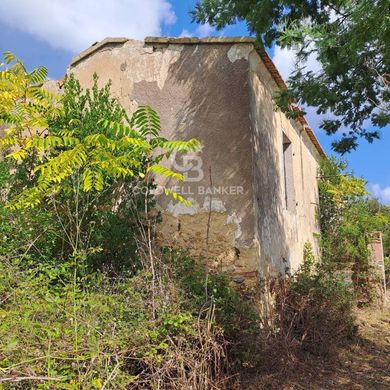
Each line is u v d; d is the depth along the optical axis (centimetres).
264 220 769
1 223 565
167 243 715
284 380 567
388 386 595
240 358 533
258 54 768
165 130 747
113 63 793
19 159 591
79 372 337
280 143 923
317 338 692
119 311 430
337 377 619
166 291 473
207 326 464
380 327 947
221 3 706
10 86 619
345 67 664
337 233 1312
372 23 504
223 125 735
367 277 1187
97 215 620
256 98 779
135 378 386
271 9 618
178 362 416
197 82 752
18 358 325
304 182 1198
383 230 1625
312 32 584
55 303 383
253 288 678
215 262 705
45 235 569
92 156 487
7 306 384
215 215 716
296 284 743
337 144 826
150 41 769
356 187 1385
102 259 603
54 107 678
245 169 721
